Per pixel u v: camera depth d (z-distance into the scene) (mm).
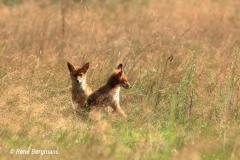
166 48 75375
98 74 66500
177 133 51531
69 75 66500
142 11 105375
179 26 89688
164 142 49062
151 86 62000
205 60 70125
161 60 69750
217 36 87188
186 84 60750
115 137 50375
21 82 63062
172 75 65312
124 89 63000
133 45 77250
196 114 56375
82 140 49594
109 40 82875
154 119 55969
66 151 47750
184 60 68750
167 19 94125
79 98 60781
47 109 57844
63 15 87438
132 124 54094
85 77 61062
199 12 102188
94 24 89625
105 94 58531
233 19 99062
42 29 85750
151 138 49156
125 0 113438
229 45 80438
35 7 107000
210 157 46562
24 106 57250
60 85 64812
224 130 51625
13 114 55188
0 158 46375
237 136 49969
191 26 90625
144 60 71625
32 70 66250
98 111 57094
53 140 50281
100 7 108938
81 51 74562
